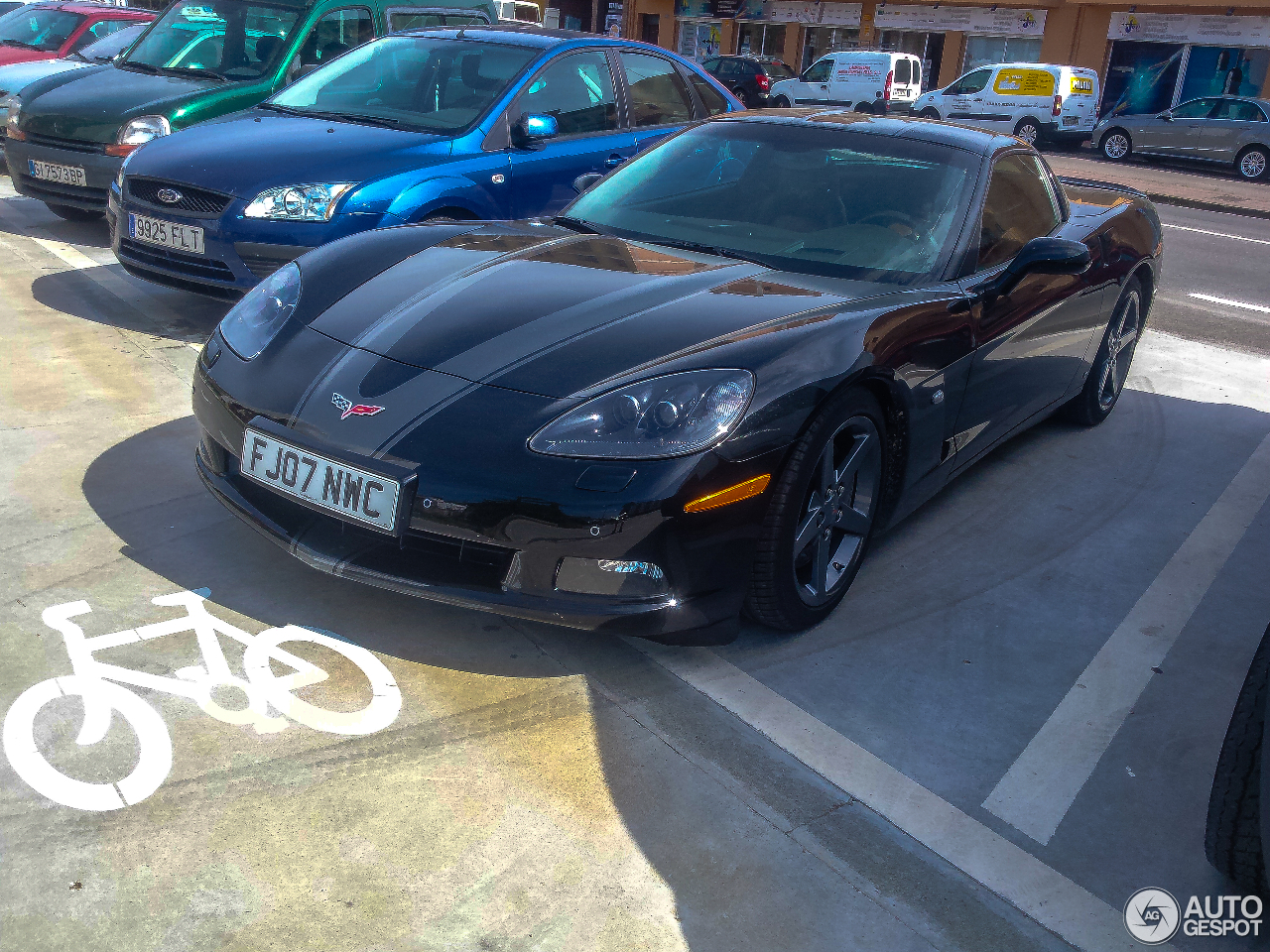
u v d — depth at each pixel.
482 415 2.54
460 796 2.24
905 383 3.01
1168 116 20.55
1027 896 2.14
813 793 2.36
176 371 4.55
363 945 1.87
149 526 3.21
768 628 2.95
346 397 2.64
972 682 2.85
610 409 2.52
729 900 2.05
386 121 5.45
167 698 2.45
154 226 4.93
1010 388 3.80
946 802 2.38
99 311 5.30
